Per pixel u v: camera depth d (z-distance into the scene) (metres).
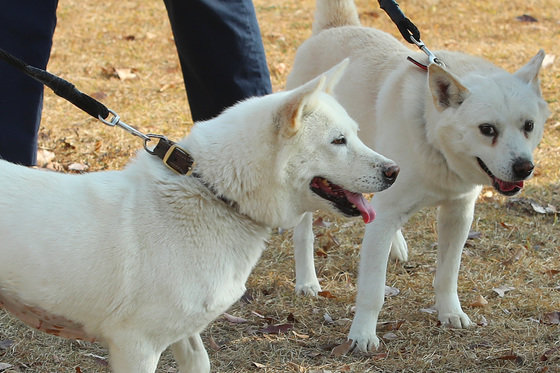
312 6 10.18
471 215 3.72
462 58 3.76
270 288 4.18
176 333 2.66
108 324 2.64
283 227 2.83
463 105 3.35
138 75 7.65
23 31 4.00
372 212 2.84
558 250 4.62
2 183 2.62
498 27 9.21
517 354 3.44
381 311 3.95
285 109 2.61
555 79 7.48
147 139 2.84
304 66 4.39
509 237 4.79
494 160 3.29
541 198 5.28
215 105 4.36
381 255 3.57
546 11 9.96
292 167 2.70
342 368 3.37
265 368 3.37
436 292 3.88
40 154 5.59
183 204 2.66
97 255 2.58
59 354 3.45
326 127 2.71
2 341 3.51
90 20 9.47
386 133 3.69
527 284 4.23
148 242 2.61
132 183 2.73
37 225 2.58
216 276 2.65
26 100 4.14
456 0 10.29
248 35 4.25
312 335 3.71
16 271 2.58
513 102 3.30
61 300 2.61
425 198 3.57
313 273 4.21
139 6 10.21
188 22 4.15
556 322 3.79
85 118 6.48
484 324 3.79
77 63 7.89
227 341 3.63
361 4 10.05
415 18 9.49
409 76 3.71
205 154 2.70
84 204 2.64
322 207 2.81
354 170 2.74
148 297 2.59
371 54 4.10
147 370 2.66
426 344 3.61
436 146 3.46
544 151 5.98
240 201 2.69
